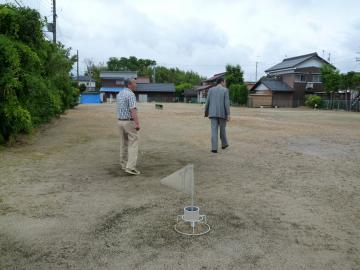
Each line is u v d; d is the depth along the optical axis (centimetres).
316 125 1445
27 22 809
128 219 352
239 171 563
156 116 1859
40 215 359
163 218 355
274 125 1403
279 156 698
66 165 591
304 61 4222
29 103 841
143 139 927
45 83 932
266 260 271
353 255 282
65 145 805
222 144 773
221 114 724
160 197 421
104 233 318
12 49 699
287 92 4156
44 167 572
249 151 750
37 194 428
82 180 495
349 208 394
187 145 827
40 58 899
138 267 259
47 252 280
